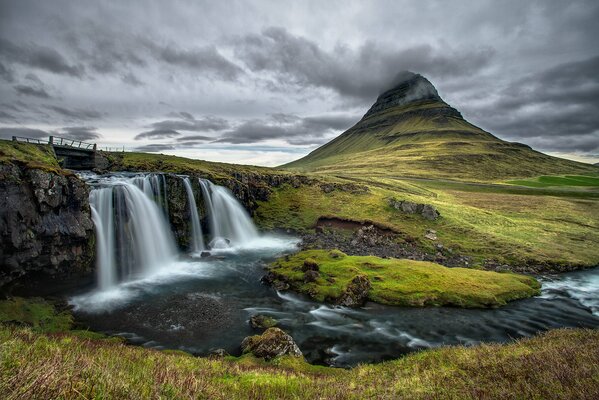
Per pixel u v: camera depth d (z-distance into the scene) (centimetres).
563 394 764
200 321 3081
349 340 2856
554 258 5928
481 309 3709
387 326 3158
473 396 877
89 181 4994
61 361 761
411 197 9981
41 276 3434
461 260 5828
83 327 2886
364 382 1412
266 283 4250
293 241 7025
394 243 6681
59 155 6731
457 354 1644
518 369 1057
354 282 3831
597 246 6875
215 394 925
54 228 3512
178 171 8000
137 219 4894
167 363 1310
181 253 5628
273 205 9119
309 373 1894
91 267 3962
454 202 11119
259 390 1189
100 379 686
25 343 978
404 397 1020
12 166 3319
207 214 6475
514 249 6322
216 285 4175
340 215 8269
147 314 3203
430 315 3450
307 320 3228
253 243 6881
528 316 3594
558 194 13938
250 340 2452
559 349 1223
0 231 3036
